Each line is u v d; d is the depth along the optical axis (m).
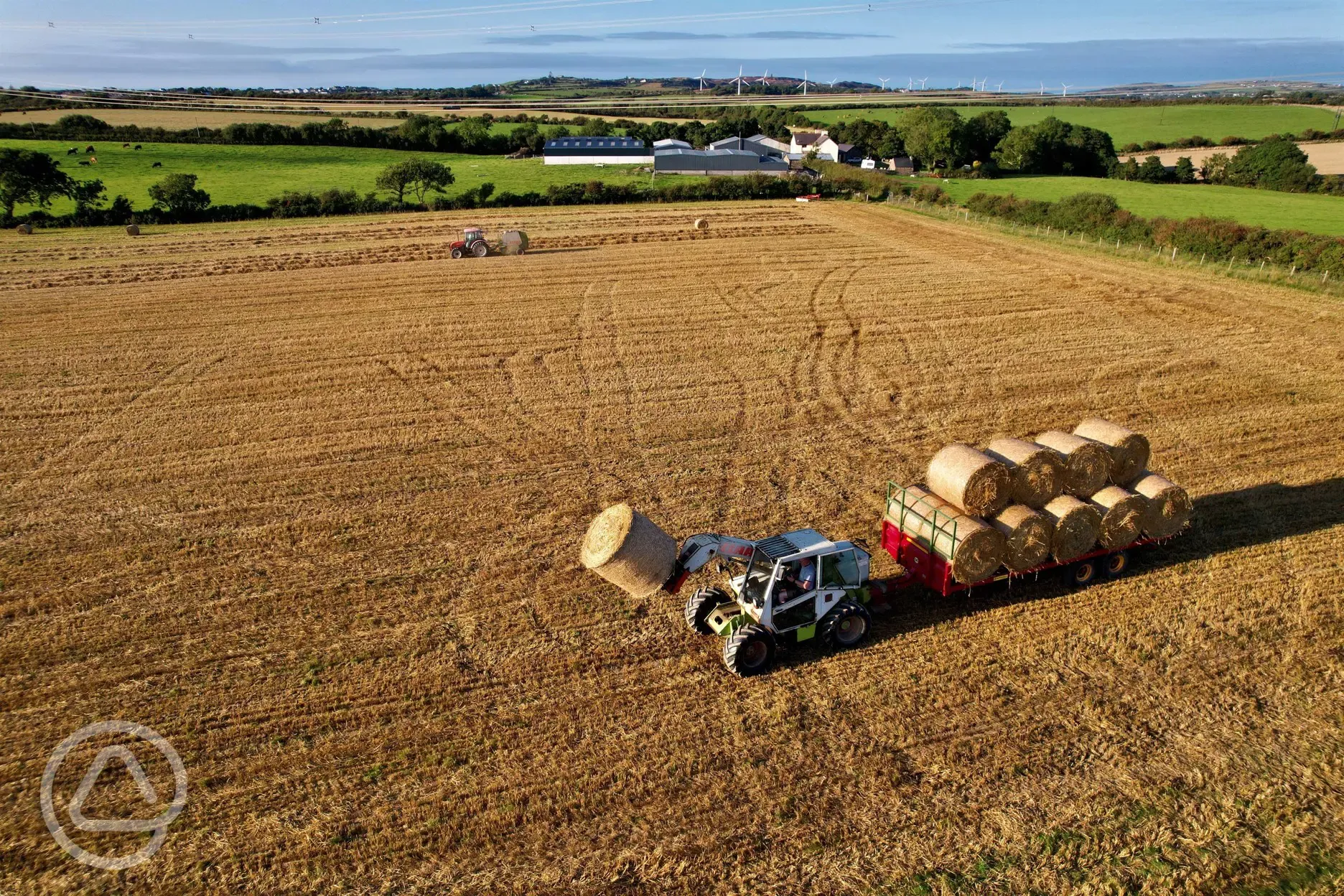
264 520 15.83
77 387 23.08
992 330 26.75
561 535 15.04
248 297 32.91
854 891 8.16
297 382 23.25
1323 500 15.73
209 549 14.84
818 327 27.39
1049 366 23.31
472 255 40.28
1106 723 10.27
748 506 15.90
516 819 9.10
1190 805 9.06
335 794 9.47
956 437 18.88
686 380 22.81
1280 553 13.95
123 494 16.98
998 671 11.22
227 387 22.94
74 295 33.50
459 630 12.41
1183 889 8.12
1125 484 13.74
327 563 14.30
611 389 22.27
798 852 8.61
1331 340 25.02
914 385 22.16
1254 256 35.97
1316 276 32.66
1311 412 19.84
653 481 17.03
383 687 11.18
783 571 11.16
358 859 8.66
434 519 15.70
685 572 11.22
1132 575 13.46
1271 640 11.75
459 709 10.75
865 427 19.52
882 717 10.43
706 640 12.05
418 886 8.35
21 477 17.77
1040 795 9.24
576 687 11.11
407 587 13.54
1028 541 12.53
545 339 26.70
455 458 18.33
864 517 15.44
